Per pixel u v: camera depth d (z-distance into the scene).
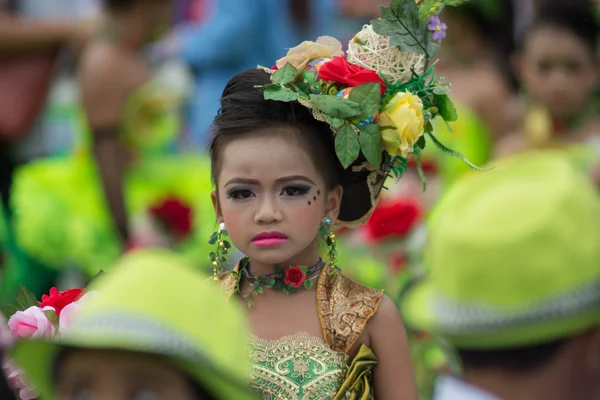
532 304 5.38
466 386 5.64
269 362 5.83
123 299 3.35
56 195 13.16
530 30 12.82
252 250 5.77
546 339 5.43
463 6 14.22
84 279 13.74
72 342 3.31
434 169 13.11
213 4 16.22
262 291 6.03
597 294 5.40
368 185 6.33
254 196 5.75
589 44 12.51
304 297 6.04
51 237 13.01
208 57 15.43
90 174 13.34
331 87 6.08
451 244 5.56
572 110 12.69
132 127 13.55
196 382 3.59
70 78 16.02
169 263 3.44
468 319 5.49
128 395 3.58
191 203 13.89
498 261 5.40
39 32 13.20
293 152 5.76
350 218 6.45
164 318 3.32
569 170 5.64
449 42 14.56
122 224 13.23
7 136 13.19
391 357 6.04
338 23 17.50
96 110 13.20
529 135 12.91
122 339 3.26
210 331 3.36
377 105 5.95
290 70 5.94
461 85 14.31
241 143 5.75
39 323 5.53
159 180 13.86
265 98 5.73
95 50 13.34
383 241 11.81
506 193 5.57
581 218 5.48
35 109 13.38
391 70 6.27
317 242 6.14
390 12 6.25
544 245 5.38
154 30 13.74
